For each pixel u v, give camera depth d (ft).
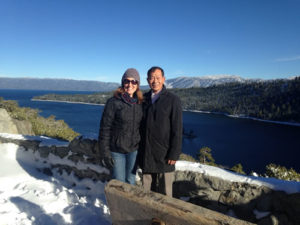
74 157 9.84
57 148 10.53
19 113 26.58
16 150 12.07
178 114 6.37
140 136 6.95
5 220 6.61
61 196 8.43
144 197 4.37
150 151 6.60
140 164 7.04
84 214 7.29
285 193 6.22
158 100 6.60
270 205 6.42
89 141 9.25
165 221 4.12
